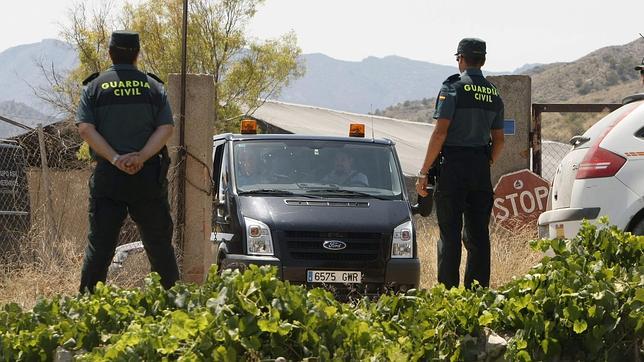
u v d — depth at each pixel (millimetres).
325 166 34125
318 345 14828
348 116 119688
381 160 34781
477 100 26672
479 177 26656
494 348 16641
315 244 31031
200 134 34875
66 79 80688
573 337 16906
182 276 34406
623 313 16891
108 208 23922
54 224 38844
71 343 16516
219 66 89125
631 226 28656
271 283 15602
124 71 24484
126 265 32594
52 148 44688
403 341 16453
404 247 31609
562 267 18000
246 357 14734
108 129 24109
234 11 88250
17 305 17672
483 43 27109
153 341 14711
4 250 40562
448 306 17094
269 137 35062
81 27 84000
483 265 26828
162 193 24422
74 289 31359
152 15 88125
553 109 48781
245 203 32156
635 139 28938
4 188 41719
